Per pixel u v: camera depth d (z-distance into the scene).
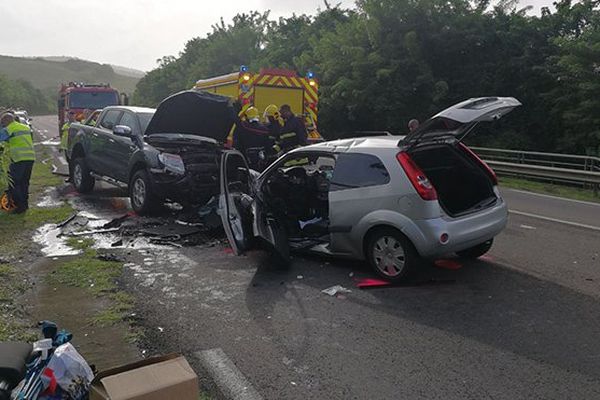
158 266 6.32
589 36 18.42
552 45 20.00
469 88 20.69
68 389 2.86
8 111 9.06
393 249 5.70
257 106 12.58
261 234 5.92
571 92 18.47
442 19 20.67
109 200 10.55
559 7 21.39
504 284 5.75
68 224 8.33
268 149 9.56
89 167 10.91
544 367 3.91
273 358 4.05
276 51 29.89
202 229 7.98
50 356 2.95
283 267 6.23
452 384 3.67
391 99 20.23
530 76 20.06
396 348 4.22
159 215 9.02
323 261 6.56
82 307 5.03
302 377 3.77
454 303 5.19
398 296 5.38
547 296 5.38
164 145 8.59
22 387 2.79
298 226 6.78
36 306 5.05
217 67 38.75
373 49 21.20
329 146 6.30
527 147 19.41
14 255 6.65
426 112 20.41
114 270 6.10
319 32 28.16
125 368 2.79
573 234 8.23
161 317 4.82
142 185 8.86
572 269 6.31
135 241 7.43
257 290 5.54
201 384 3.67
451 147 6.14
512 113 20.34
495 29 20.88
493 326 4.64
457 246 5.59
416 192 5.44
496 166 16.69
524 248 7.31
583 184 14.46
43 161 17.41
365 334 4.48
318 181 6.92
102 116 10.91
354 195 5.88
